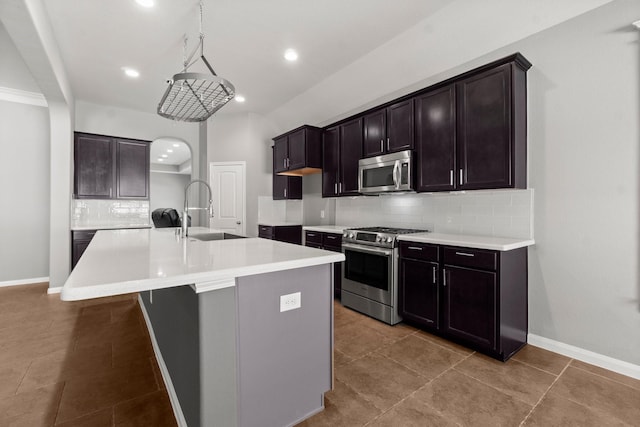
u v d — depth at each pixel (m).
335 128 4.02
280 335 1.54
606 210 2.12
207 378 1.28
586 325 2.22
